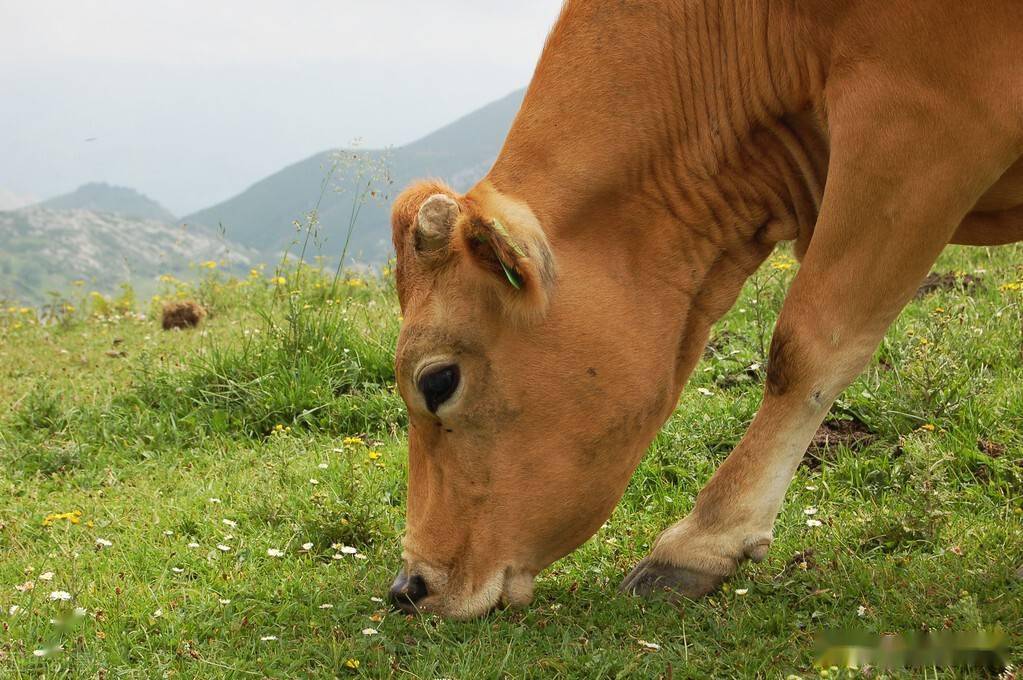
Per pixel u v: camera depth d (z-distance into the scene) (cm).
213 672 219
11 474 311
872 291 225
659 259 235
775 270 384
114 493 295
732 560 235
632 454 235
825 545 249
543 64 237
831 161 225
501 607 233
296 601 238
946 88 216
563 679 215
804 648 217
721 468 238
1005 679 205
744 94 235
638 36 234
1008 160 219
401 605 234
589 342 229
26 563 259
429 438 232
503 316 226
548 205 230
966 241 244
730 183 238
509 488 230
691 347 242
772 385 234
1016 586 227
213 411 334
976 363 313
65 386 367
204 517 277
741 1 233
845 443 287
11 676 218
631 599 232
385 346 354
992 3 212
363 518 265
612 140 232
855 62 222
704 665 215
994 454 275
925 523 247
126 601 239
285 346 356
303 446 314
